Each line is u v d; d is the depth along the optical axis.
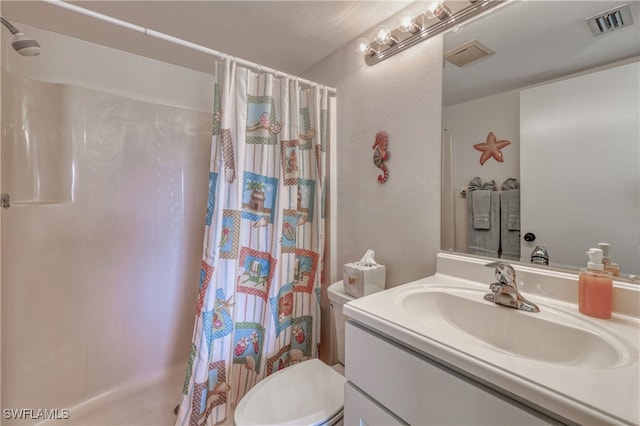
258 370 1.35
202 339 1.17
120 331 1.63
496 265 0.83
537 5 0.89
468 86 1.04
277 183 1.37
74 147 1.48
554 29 0.86
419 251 1.19
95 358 1.55
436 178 1.13
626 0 0.74
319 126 1.48
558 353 0.68
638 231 0.71
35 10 1.28
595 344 0.62
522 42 0.92
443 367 0.59
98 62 1.60
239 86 1.25
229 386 1.27
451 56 1.08
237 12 1.30
